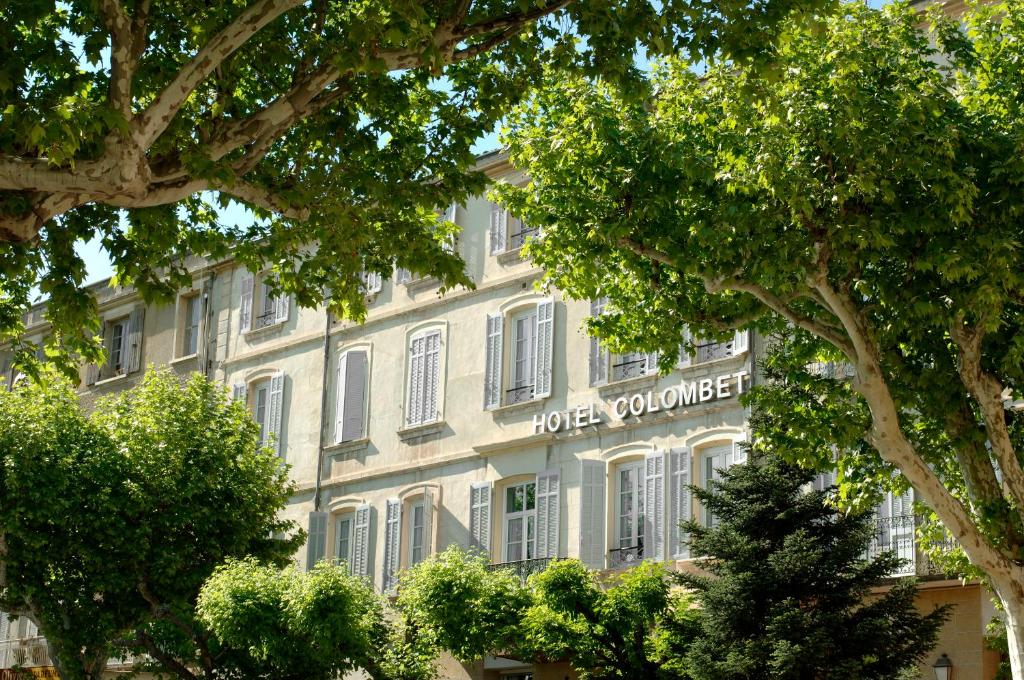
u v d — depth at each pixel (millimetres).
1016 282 15047
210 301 39125
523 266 31219
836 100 15891
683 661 20578
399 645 24766
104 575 26797
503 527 30406
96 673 28078
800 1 12797
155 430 28328
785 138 15812
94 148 12258
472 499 30828
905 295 16078
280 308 37125
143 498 27016
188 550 27438
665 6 13086
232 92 14625
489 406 31016
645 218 17172
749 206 16312
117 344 41844
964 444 16703
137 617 27484
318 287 16047
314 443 35188
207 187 12664
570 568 22188
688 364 27484
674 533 26891
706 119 17281
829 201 16125
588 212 17484
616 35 13570
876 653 19734
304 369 36031
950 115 16234
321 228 14648
